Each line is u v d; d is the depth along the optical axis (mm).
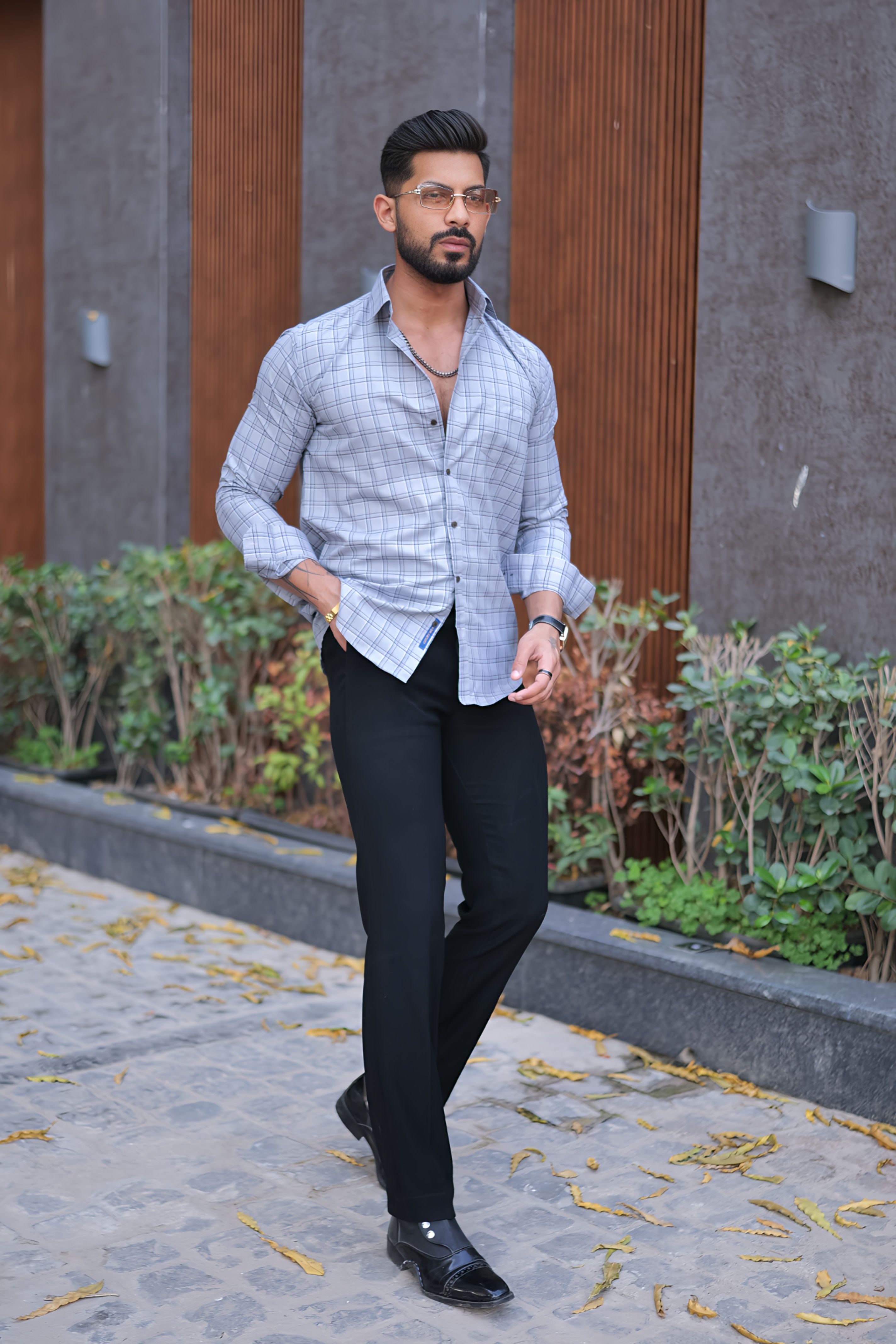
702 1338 2580
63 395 7828
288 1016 4395
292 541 2812
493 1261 2867
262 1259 2863
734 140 4578
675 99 4938
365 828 2744
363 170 6031
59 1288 2727
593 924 4406
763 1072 3848
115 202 7383
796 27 4383
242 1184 3223
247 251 6863
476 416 2797
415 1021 2676
